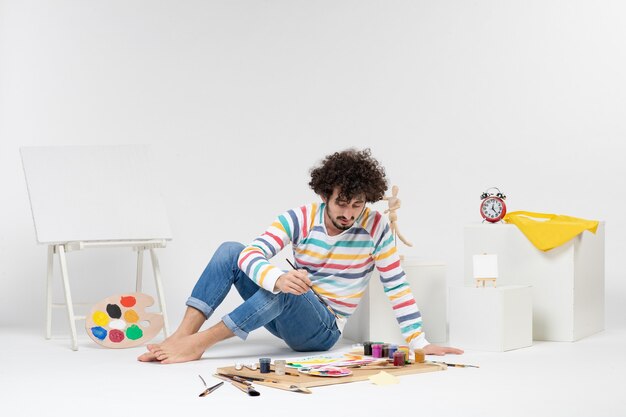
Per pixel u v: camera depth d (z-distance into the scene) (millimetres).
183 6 4277
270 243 2738
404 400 2090
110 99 4188
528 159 4352
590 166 4305
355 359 2604
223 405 2045
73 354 2943
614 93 4289
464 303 3010
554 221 3357
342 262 2826
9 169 4059
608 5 4301
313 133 4391
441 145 4398
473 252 3355
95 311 3123
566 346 3066
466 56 4398
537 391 2203
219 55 4312
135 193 3455
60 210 3309
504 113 4375
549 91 4344
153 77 4238
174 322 3773
